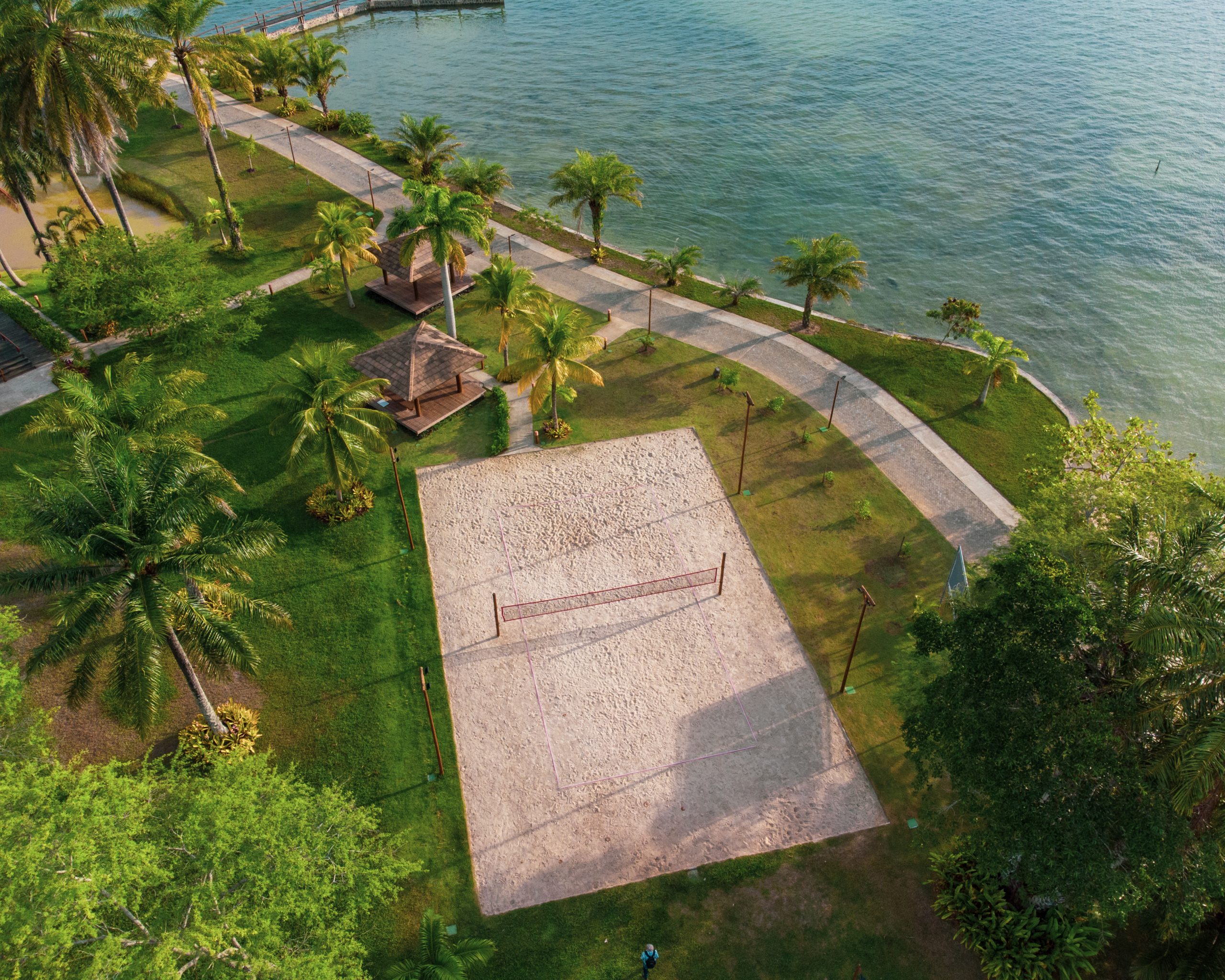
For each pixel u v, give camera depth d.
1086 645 24.11
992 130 89.12
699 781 31.98
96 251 49.44
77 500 23.92
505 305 47.38
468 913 28.14
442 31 118.50
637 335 55.28
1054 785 22.31
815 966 27.00
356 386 37.97
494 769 32.16
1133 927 27.66
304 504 42.00
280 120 83.69
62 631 23.41
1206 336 61.44
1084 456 38.88
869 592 38.66
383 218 67.56
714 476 44.78
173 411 31.88
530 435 47.00
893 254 70.19
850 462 45.97
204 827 23.12
